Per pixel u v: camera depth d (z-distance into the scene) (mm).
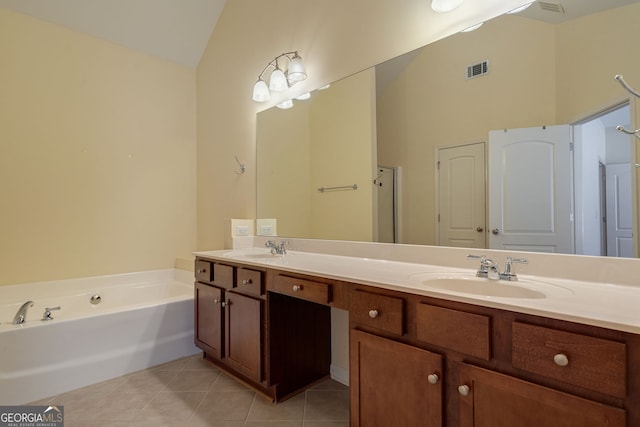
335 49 2127
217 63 3221
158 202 3289
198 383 2078
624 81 1171
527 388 896
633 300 969
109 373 2148
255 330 1864
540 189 1362
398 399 1188
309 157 2311
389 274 1428
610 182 1201
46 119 2654
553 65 1322
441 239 1654
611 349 777
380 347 1242
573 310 862
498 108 1466
